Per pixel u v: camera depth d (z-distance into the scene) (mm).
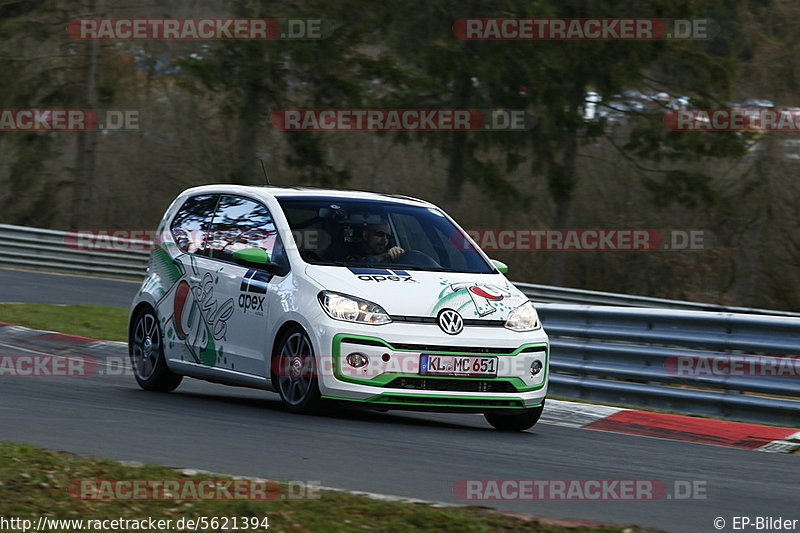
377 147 137000
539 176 119125
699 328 35062
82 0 127688
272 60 114688
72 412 27125
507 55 107312
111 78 130750
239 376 30250
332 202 31250
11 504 16219
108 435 23719
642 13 112000
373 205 31531
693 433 31562
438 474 21156
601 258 133375
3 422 24688
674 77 118500
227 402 32219
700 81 114750
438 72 105750
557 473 22062
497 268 31375
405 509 17141
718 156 115750
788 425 32344
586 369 37781
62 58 131875
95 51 125625
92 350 45781
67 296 68375
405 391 27094
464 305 28328
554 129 110188
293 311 28344
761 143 121062
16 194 138750
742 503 20016
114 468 19047
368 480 20219
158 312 33844
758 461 25859
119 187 144875
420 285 28531
